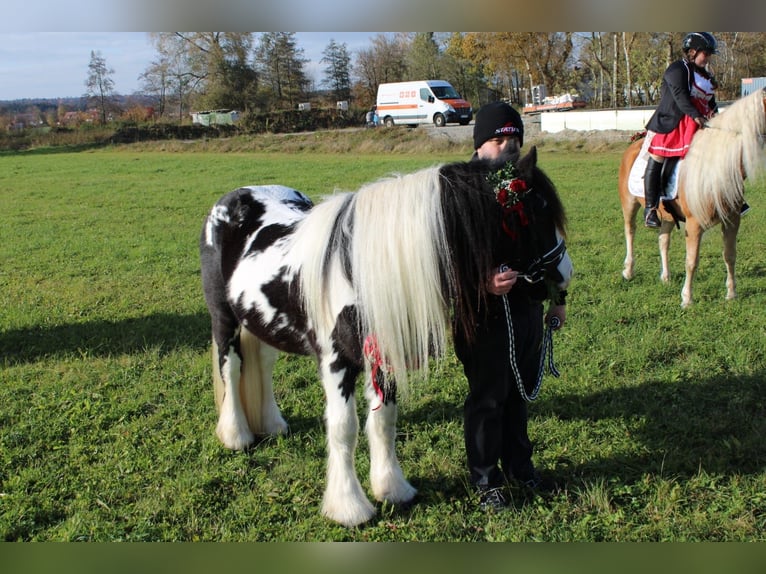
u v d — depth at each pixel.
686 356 4.85
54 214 12.46
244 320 3.52
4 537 3.13
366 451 3.81
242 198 3.79
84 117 47.66
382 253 2.74
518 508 3.20
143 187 16.34
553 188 2.80
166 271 8.00
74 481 3.56
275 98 47.34
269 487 3.48
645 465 3.52
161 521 3.26
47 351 5.46
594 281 6.75
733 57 35.47
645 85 36.28
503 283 2.72
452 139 23.78
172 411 4.36
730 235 5.82
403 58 52.06
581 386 4.44
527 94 45.31
